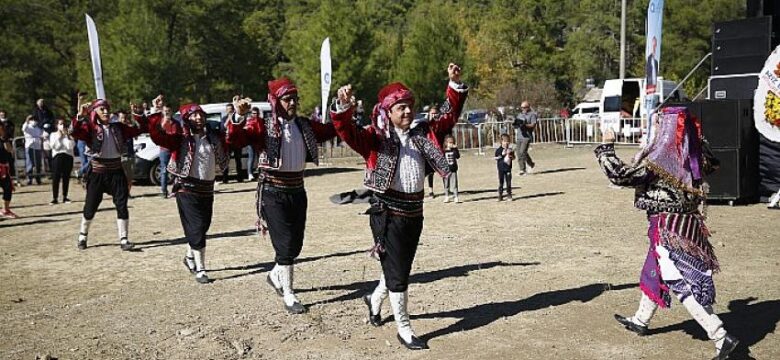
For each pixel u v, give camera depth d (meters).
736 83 14.20
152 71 34.12
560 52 53.06
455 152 13.96
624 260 8.52
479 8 62.91
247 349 5.85
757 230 10.12
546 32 52.38
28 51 33.62
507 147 13.98
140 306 7.22
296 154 6.93
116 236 11.34
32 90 35.22
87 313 7.04
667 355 5.50
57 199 15.84
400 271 5.83
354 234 10.88
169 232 11.59
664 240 5.32
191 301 7.34
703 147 5.59
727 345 5.11
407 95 5.68
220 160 8.17
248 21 48.81
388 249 5.81
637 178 5.36
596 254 8.88
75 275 8.79
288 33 56.91
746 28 14.02
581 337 5.93
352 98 5.59
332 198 8.23
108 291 7.94
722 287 7.23
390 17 78.38
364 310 6.87
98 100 10.05
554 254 8.96
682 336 5.90
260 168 6.88
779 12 13.90
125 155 10.47
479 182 17.53
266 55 42.19
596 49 52.66
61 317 6.93
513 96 43.09
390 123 5.78
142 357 5.73
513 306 6.83
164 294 7.68
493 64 50.06
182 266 9.05
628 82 31.42
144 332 6.36
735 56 14.21
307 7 67.38
